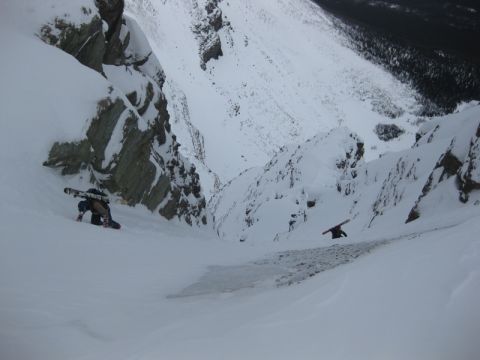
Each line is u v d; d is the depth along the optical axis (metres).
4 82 16.30
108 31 25.70
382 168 76.12
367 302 4.88
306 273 9.47
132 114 21.45
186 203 30.03
